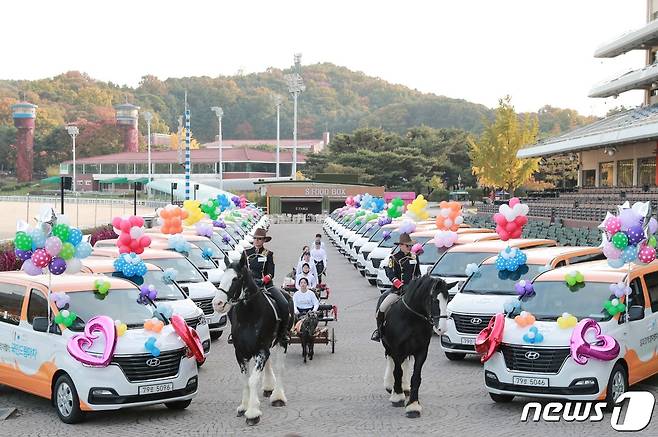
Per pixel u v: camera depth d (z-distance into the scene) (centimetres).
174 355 1198
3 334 1295
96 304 1266
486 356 1208
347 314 2339
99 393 1142
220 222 3584
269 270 1304
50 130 17975
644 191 5116
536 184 11312
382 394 1339
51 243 1227
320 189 9331
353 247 3909
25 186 14550
